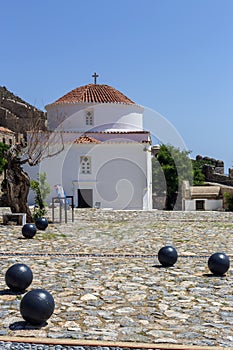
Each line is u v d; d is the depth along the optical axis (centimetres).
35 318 643
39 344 581
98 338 600
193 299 786
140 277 960
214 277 956
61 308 734
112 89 4169
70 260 1171
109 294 821
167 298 793
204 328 638
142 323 660
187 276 968
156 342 585
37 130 3192
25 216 2030
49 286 880
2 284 895
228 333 617
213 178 4641
